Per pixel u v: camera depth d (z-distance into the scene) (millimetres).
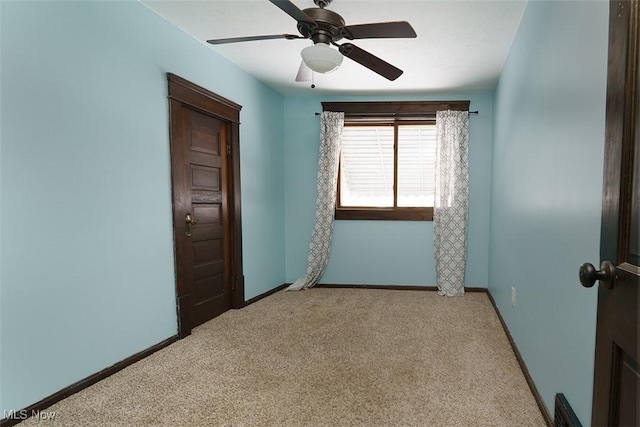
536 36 1753
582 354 1155
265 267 3596
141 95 2084
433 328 2613
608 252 764
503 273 2686
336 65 1842
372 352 2193
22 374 1510
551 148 1495
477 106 3625
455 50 2578
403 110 3715
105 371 1870
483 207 3660
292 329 2604
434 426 1465
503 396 1690
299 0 1957
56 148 1623
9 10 1438
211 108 2670
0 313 1439
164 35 2234
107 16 1857
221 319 2826
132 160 2033
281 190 3926
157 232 2232
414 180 3961
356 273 3941
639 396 654
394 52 2623
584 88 1159
